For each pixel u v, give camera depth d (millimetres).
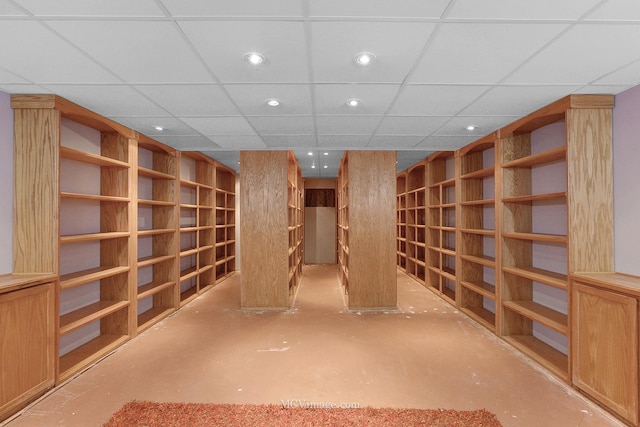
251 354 3221
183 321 4254
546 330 3404
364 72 2340
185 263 5820
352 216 4805
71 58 2109
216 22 1723
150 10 1614
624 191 2566
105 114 3240
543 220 3418
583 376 2473
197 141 4391
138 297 3785
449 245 5926
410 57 2121
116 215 3625
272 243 4809
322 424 2123
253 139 4305
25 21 1694
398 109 3137
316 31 1816
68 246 3168
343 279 6180
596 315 2367
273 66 2244
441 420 2170
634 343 2074
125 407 2318
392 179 4824
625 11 1628
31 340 2393
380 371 2865
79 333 3303
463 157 4734
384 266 4789
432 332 3832
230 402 2385
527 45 1964
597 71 2297
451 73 2355
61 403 2381
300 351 3289
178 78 2428
